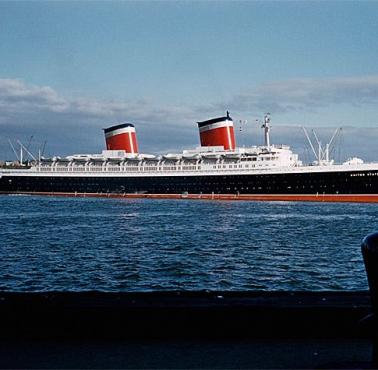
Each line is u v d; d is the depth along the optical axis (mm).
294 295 9211
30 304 8438
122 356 7285
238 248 39875
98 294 9438
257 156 122562
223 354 7363
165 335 8188
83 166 144875
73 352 7477
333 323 8133
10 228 56781
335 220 68062
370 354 7320
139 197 135375
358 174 105375
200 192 127062
